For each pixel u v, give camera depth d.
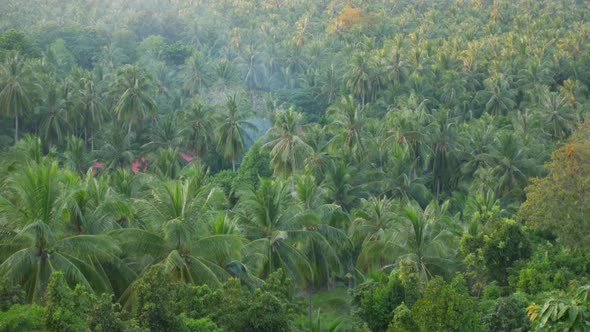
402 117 59.53
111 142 62.19
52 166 23.80
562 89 84.44
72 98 69.00
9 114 63.62
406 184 52.66
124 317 18.36
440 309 20.77
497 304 24.75
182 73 94.06
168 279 19.61
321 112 91.06
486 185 52.38
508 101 82.44
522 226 36.81
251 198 32.38
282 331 19.89
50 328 16.39
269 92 93.81
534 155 56.44
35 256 22.92
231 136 64.31
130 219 30.36
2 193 28.45
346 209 50.66
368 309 26.70
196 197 26.61
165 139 66.88
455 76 85.00
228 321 19.75
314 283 34.34
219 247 25.36
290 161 51.09
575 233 34.19
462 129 68.44
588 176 34.28
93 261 25.31
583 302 13.45
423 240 34.19
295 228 31.92
